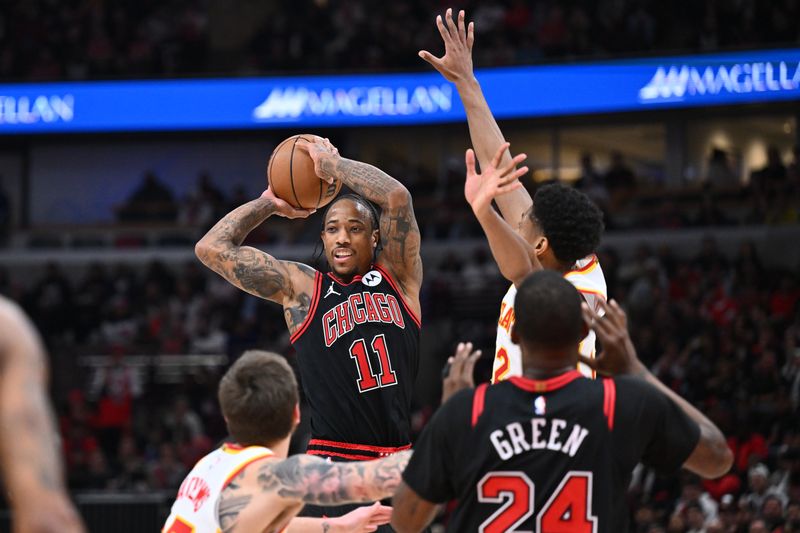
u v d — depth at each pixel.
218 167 33.59
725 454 4.44
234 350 25.64
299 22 31.45
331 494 4.84
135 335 27.05
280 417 5.13
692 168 29.78
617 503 4.30
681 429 4.37
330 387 6.63
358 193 6.77
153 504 15.98
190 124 27.84
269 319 27.30
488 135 6.73
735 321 21.31
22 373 2.76
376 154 32.41
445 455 4.36
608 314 4.53
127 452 21.45
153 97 27.95
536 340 4.39
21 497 2.64
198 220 31.73
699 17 27.80
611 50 27.97
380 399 6.63
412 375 6.85
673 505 16.86
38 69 30.80
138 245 31.75
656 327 22.30
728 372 19.41
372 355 6.65
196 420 22.33
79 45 31.81
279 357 5.28
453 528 4.35
